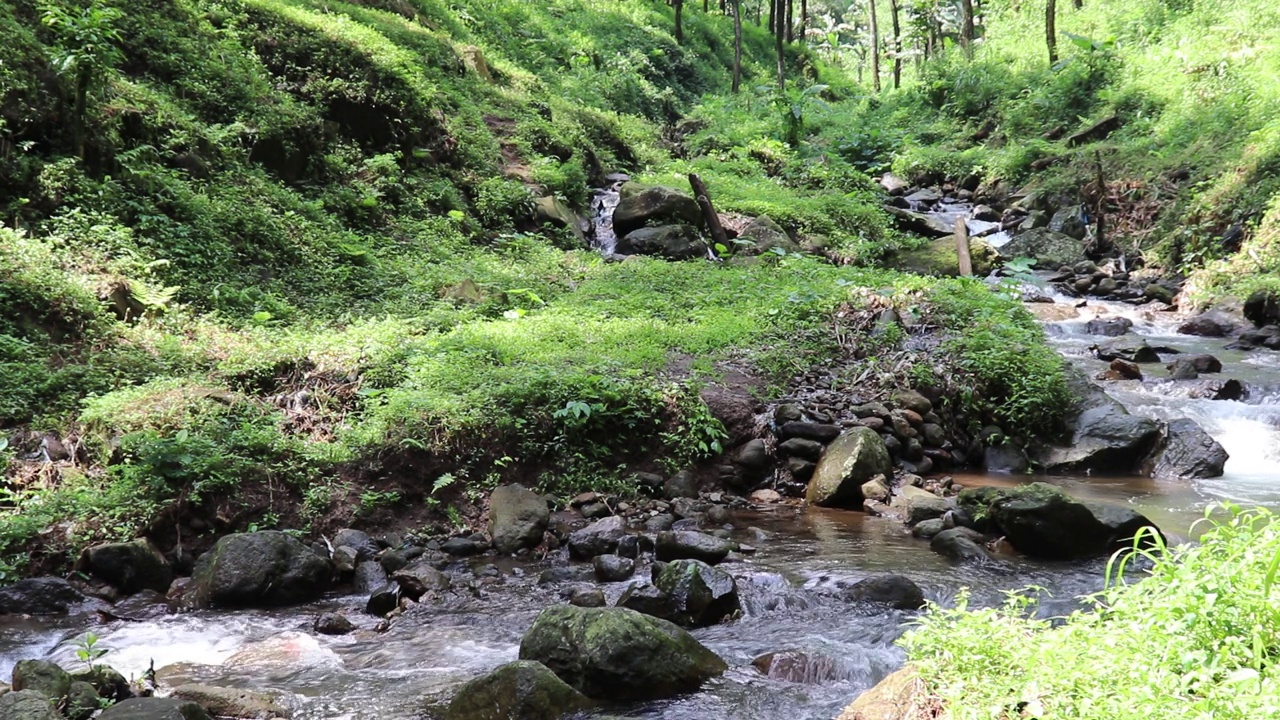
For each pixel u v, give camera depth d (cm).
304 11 1762
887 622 605
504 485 851
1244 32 2275
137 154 1193
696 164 2311
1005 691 352
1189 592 355
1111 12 2897
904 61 4147
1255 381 1095
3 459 783
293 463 818
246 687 538
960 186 2423
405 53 1822
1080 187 2031
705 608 615
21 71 1143
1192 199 1780
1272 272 1433
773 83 3853
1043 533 723
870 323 1173
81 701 479
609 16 3544
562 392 921
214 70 1468
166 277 1110
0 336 899
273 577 688
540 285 1377
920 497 852
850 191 2241
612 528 777
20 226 1052
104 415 826
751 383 1026
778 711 500
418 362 978
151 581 707
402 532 804
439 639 608
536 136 1973
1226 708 303
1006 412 1017
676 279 1395
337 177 1508
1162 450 961
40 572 702
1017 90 2744
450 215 1565
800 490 916
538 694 490
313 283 1249
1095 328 1362
